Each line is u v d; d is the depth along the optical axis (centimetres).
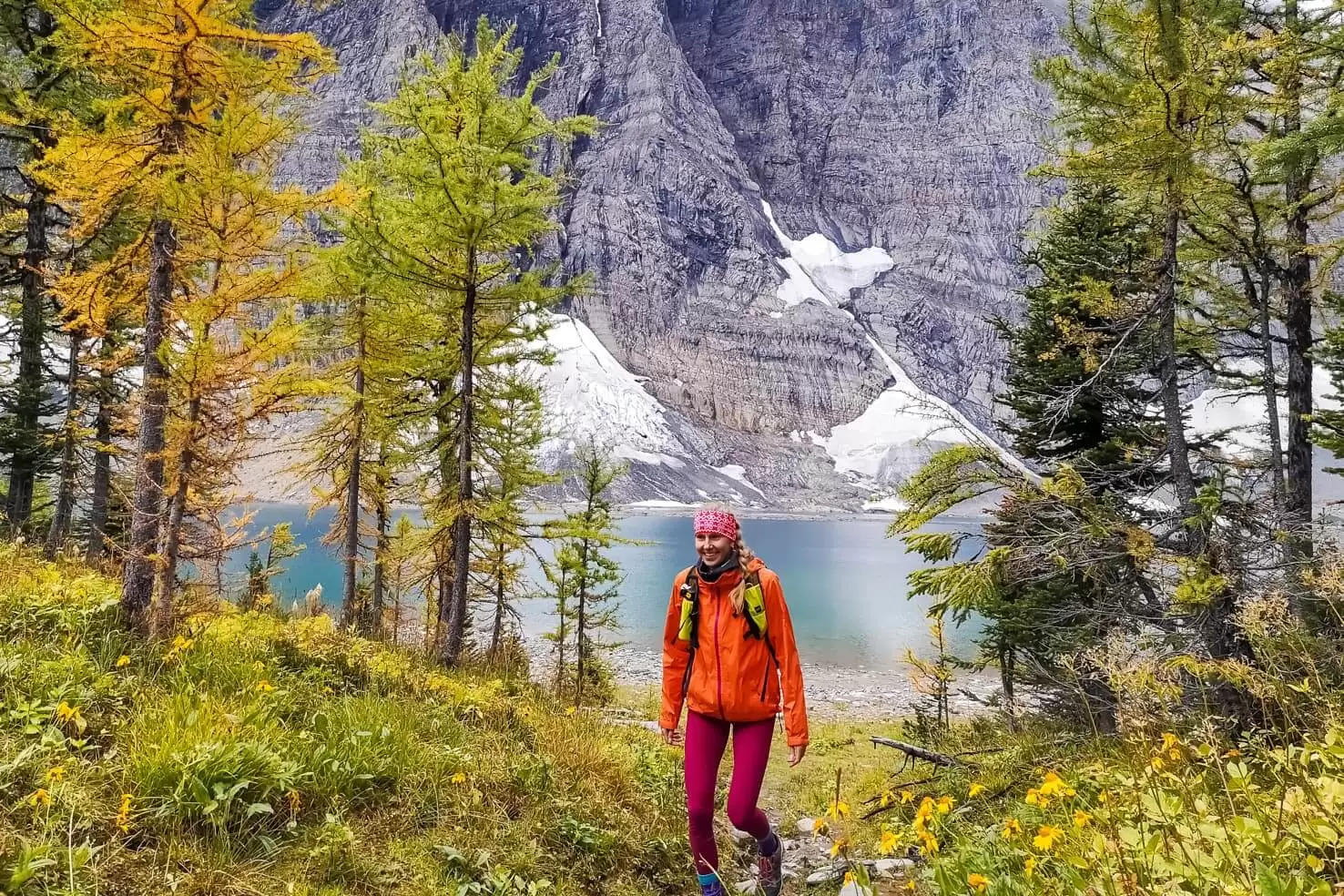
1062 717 994
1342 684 455
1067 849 290
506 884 393
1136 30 663
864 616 5203
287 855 355
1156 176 709
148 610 585
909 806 684
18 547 980
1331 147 672
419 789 455
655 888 485
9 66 1139
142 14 594
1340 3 743
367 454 1556
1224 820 270
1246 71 727
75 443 1478
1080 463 998
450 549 1420
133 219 823
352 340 1339
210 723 412
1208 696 614
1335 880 238
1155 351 850
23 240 1544
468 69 1043
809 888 526
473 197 1025
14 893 270
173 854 323
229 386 621
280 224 677
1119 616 777
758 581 391
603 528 1800
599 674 1911
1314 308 1027
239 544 794
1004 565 805
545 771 553
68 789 333
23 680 419
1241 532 747
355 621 1448
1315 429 1058
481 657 1580
